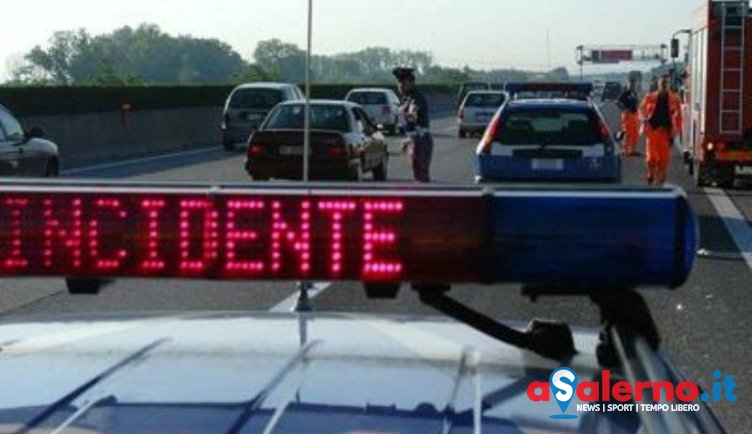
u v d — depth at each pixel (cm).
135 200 265
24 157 1870
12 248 263
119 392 246
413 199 256
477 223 252
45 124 3102
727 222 1739
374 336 297
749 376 832
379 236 257
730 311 1072
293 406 238
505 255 252
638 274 250
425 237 253
